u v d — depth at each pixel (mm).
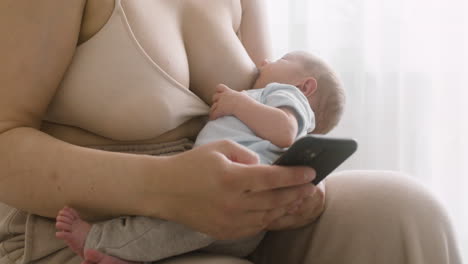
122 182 718
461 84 1883
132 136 854
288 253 964
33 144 755
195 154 702
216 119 956
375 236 861
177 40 901
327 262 902
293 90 996
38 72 762
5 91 764
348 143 658
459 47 1868
